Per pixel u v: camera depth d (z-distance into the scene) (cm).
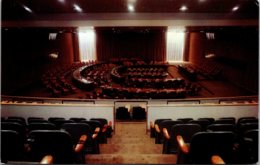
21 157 326
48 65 2014
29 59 1598
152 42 2983
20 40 1467
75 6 1071
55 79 1791
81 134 420
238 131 445
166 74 2148
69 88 1518
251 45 1420
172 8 1106
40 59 1802
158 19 1195
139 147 528
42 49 1852
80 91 1566
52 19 1214
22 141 324
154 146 534
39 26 1231
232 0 966
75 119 631
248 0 970
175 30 1395
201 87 1675
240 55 1587
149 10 1145
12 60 1368
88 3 1010
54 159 302
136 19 1198
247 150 357
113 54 3000
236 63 1653
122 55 2997
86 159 385
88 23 1212
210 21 1202
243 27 1248
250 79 1448
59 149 298
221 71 1967
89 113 783
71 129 418
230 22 1210
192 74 1920
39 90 1580
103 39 2966
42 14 1220
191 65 2645
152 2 993
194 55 2767
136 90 1359
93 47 2970
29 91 1541
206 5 1047
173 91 1356
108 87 1431
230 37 1742
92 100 852
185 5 1046
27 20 1226
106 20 1202
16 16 1209
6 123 416
